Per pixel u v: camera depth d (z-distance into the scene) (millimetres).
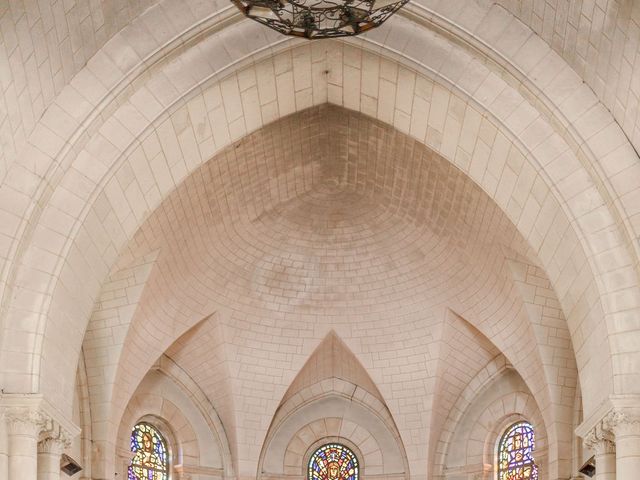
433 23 19188
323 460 29391
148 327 25453
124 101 19344
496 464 28000
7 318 18594
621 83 17766
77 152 19094
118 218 20359
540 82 18938
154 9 19000
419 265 26875
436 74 19703
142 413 27453
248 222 25656
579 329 20062
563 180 19250
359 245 27109
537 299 24328
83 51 18688
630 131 18453
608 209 18953
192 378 28312
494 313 26031
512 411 27812
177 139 20469
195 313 26891
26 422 18031
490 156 20438
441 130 20844
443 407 28516
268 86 20812
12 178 18656
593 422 19062
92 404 24734
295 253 27234
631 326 18578
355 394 29453
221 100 20516
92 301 20453
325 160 24500
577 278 19703
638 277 18594
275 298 27859
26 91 17875
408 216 25609
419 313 27719
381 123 22219
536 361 25188
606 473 18953
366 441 29266
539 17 18531
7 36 16562
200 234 24719
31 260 18875
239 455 28250
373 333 28359
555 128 19172
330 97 21594
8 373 18406
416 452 28422
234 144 22203
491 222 23125
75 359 20141
